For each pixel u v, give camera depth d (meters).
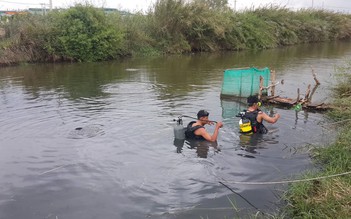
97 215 4.42
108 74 16.42
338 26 40.38
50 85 13.50
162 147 6.57
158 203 4.68
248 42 30.42
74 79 14.98
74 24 21.31
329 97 11.01
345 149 5.93
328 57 23.23
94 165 5.85
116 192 4.98
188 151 6.37
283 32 33.91
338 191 4.48
